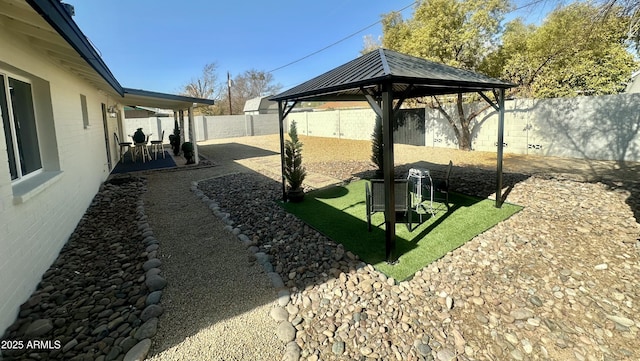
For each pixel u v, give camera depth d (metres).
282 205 5.97
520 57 10.59
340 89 4.13
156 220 5.22
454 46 10.34
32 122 4.28
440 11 10.23
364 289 3.09
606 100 9.04
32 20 2.86
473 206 5.52
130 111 24.56
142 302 2.90
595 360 2.18
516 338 2.40
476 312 2.71
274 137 23.08
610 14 5.43
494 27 10.12
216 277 3.36
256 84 46.91
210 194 6.92
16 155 3.66
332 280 3.29
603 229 4.29
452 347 2.34
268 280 3.29
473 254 3.75
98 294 3.05
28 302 2.90
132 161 12.41
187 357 2.26
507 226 4.55
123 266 3.63
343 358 2.26
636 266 3.33
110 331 2.53
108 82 6.04
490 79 5.14
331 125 20.03
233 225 4.95
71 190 4.95
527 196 5.96
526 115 10.77
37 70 4.07
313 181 8.04
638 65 10.98
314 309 2.81
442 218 5.00
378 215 5.29
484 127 11.98
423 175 5.87
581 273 3.24
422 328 2.54
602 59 11.15
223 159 12.59
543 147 10.50
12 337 2.46
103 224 5.07
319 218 5.19
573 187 6.38
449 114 13.01
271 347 2.36
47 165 4.48
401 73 3.48
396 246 4.04
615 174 7.38
